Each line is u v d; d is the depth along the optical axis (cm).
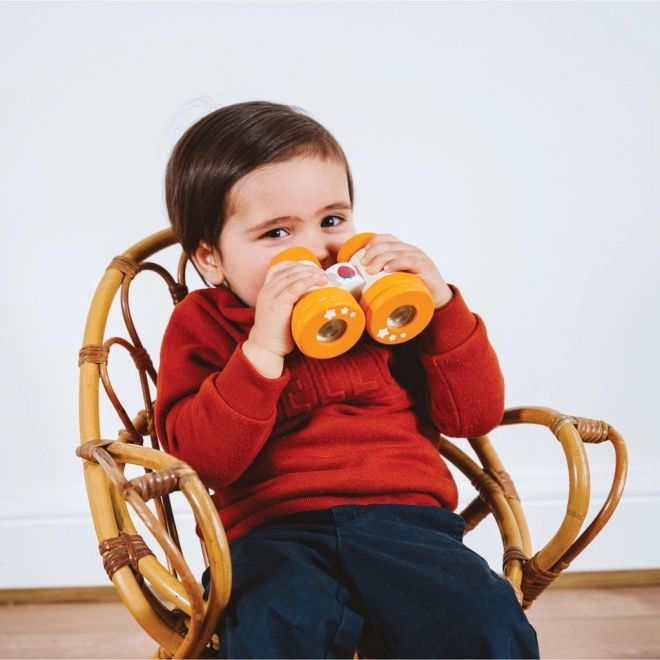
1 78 165
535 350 175
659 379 174
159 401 107
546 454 178
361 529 94
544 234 172
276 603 82
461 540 102
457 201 172
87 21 165
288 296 92
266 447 104
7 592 177
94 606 173
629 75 167
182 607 83
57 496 175
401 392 111
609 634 150
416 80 168
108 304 119
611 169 170
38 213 169
